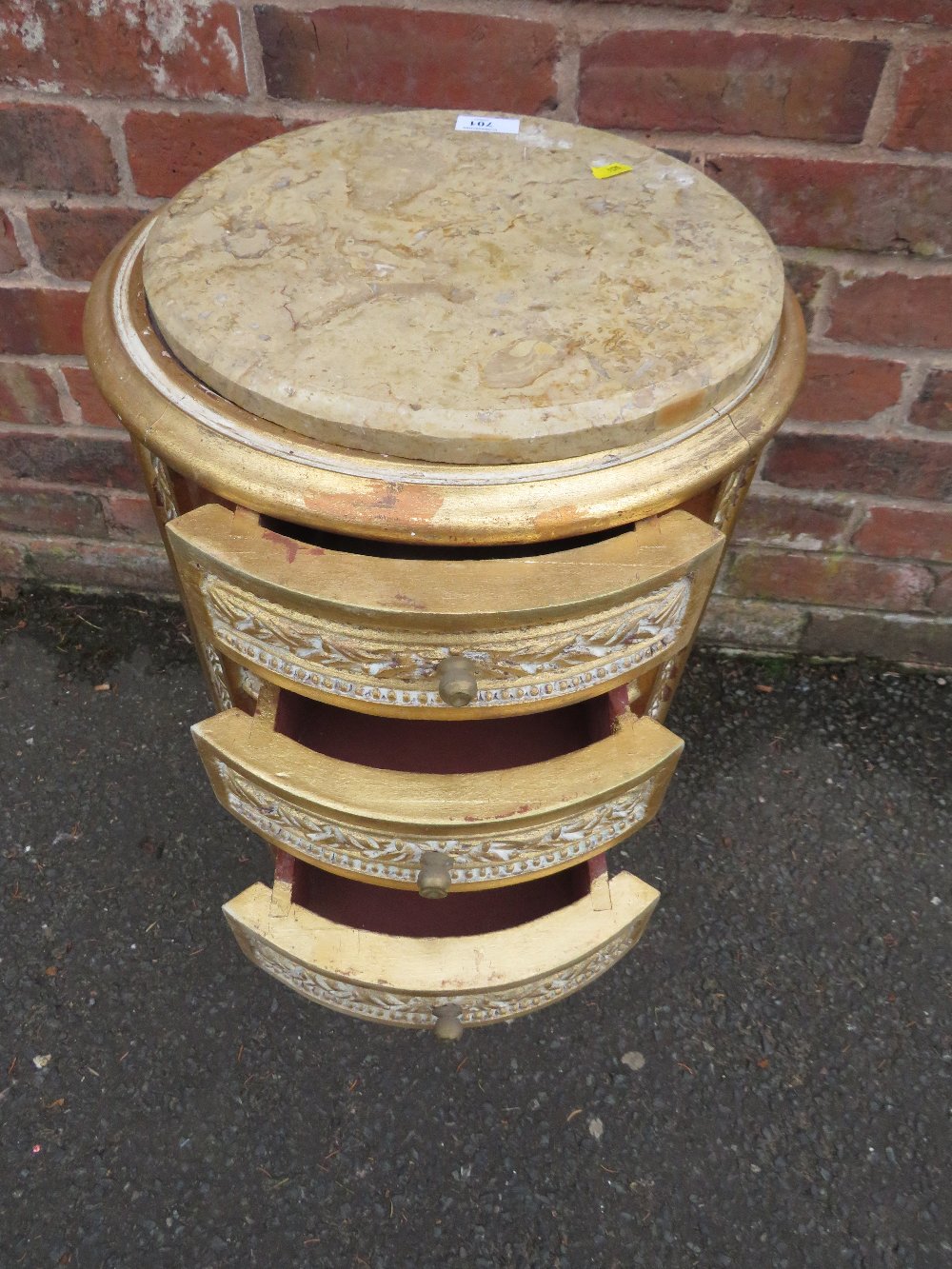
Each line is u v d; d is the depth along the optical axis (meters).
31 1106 1.05
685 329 0.70
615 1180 1.02
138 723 1.41
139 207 1.14
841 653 1.54
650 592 0.71
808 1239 0.99
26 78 1.03
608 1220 1.00
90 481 1.44
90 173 1.12
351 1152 1.03
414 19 0.97
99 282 0.82
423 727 1.05
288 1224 0.98
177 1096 1.06
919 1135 1.06
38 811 1.30
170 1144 1.03
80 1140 1.03
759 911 1.24
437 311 0.70
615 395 0.65
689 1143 1.05
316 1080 1.08
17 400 1.34
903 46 0.94
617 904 0.89
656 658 0.78
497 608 0.64
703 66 0.98
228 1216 0.99
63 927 1.19
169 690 1.45
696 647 1.55
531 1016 1.13
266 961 0.95
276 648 0.73
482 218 0.80
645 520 0.71
